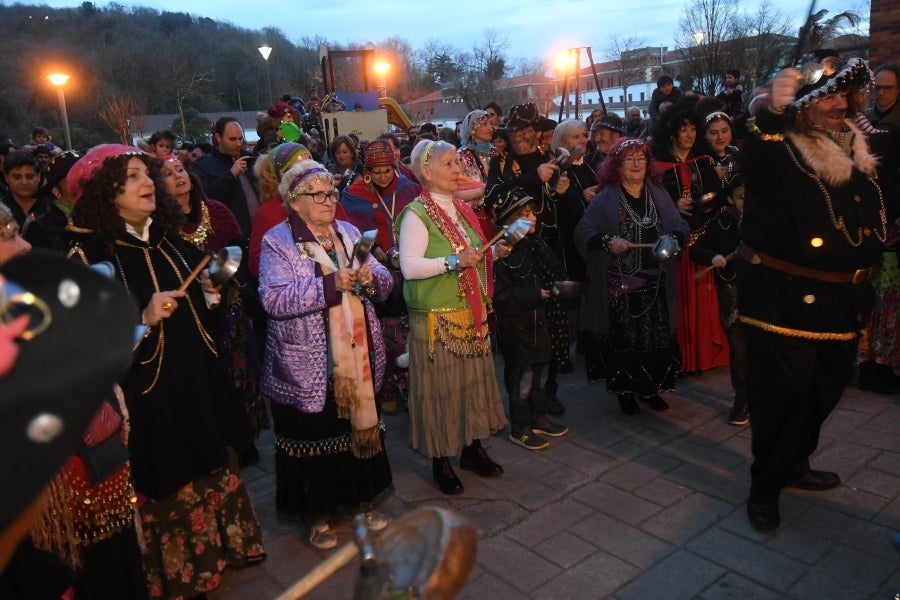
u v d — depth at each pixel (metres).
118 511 2.38
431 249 3.54
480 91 51.47
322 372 3.05
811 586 2.87
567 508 3.55
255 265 3.79
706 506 3.50
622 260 4.32
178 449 2.64
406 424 4.73
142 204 2.56
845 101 2.89
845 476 3.69
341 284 2.88
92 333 0.55
